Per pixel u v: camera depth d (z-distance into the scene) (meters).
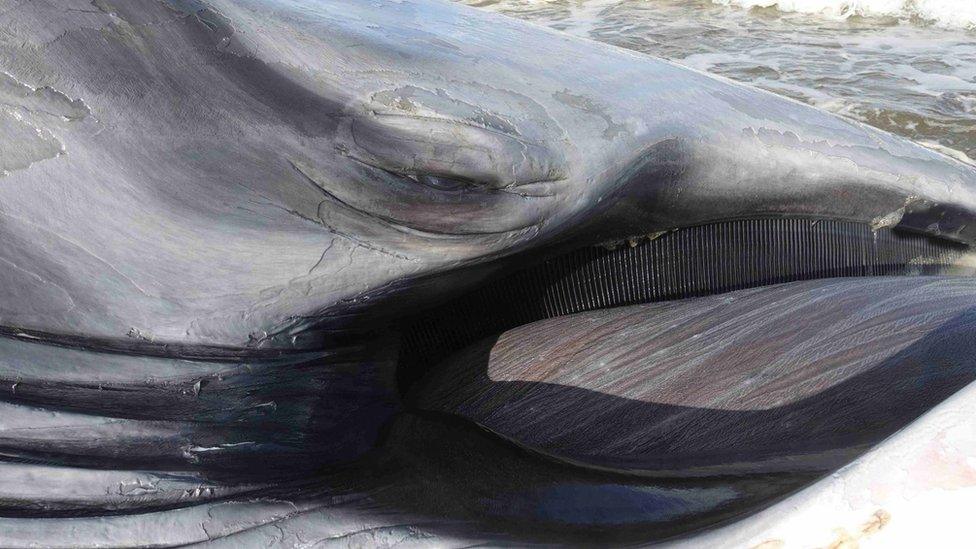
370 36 1.95
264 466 1.74
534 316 2.14
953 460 1.56
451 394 2.01
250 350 1.78
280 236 1.78
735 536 1.63
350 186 1.81
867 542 1.56
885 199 2.30
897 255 2.40
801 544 1.59
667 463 1.88
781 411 1.95
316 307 1.80
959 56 4.41
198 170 1.76
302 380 1.81
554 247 2.04
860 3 5.23
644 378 2.01
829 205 2.27
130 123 1.74
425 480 1.78
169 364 1.74
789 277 2.29
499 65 2.00
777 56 4.49
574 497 1.79
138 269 1.74
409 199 1.83
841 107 3.66
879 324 2.07
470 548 1.71
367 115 1.85
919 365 1.99
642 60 2.17
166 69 1.77
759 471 1.83
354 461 1.78
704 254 2.21
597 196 1.97
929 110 3.60
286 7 1.93
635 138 2.01
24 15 1.72
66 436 1.67
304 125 1.81
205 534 1.67
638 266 2.17
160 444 1.70
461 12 2.16
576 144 1.94
